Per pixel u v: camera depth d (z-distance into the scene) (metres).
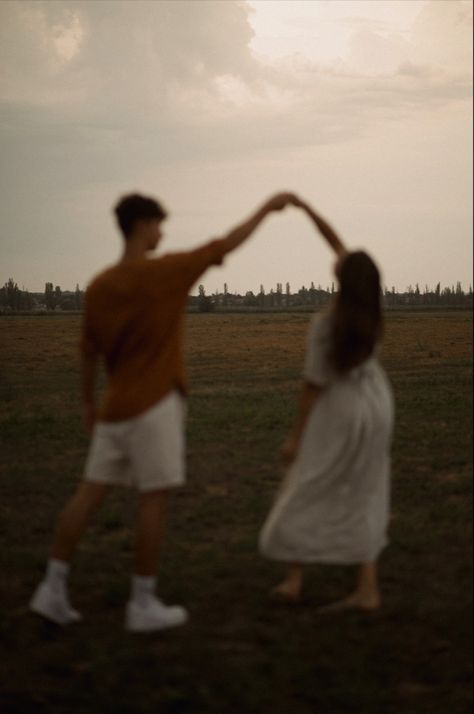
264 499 9.23
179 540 7.70
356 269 5.75
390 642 5.43
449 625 5.76
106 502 9.04
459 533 7.95
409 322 51.97
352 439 5.71
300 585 6.13
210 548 7.41
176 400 5.60
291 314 61.41
